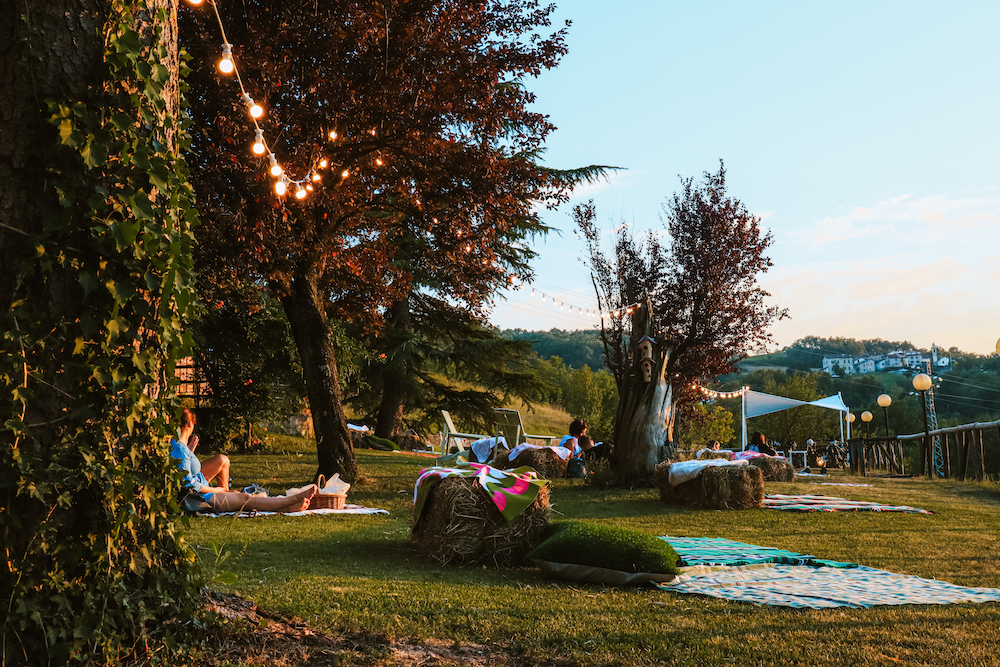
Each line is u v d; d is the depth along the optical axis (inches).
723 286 593.9
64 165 92.5
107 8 97.0
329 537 223.5
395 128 366.6
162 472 99.3
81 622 88.0
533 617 128.0
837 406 1111.6
